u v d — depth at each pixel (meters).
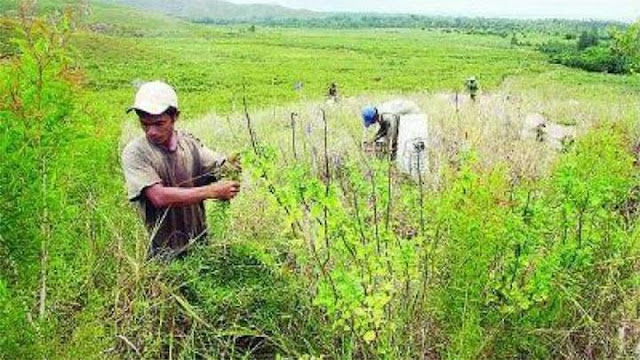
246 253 4.16
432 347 3.64
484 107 16.69
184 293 3.92
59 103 3.61
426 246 3.67
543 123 12.85
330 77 72.75
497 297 3.63
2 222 3.37
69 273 3.56
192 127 16.58
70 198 3.98
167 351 3.69
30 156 3.42
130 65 74.38
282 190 3.33
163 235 4.46
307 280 3.96
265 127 13.51
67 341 3.28
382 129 9.20
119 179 4.70
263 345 3.86
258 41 141.62
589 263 3.69
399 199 4.82
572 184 3.69
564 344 3.69
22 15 3.62
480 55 114.12
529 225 3.68
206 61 89.69
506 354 3.62
